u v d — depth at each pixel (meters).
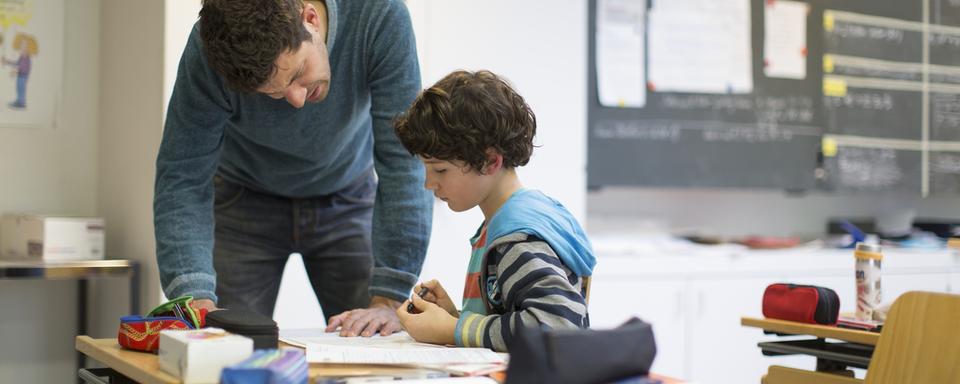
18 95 2.87
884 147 4.22
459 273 3.06
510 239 1.35
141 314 2.63
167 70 2.49
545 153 3.27
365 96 1.80
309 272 2.16
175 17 2.50
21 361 2.87
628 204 3.99
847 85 4.15
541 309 1.26
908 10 4.28
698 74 3.85
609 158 3.70
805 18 4.07
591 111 3.67
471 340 1.33
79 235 2.72
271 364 1.04
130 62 2.74
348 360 1.20
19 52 2.87
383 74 1.73
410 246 1.71
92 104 3.01
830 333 1.75
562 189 3.30
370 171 2.13
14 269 2.47
